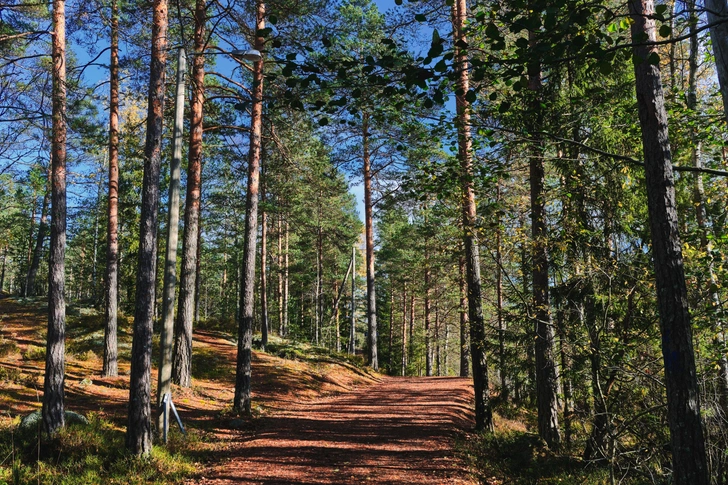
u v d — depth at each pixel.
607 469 7.88
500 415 13.86
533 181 9.54
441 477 7.65
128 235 27.38
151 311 8.12
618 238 8.34
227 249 38.25
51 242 8.80
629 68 7.88
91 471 6.91
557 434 9.39
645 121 5.04
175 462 7.88
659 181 4.90
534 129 7.14
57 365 8.44
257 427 11.47
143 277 8.05
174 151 8.96
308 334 42.75
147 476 7.16
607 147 8.06
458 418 13.34
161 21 8.87
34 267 32.25
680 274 4.74
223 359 19.78
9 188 9.73
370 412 14.06
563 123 7.88
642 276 7.52
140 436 7.75
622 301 8.08
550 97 7.85
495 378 14.43
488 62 3.40
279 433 10.82
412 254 34.19
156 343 19.92
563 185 8.70
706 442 6.29
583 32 3.67
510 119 7.14
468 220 10.17
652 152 4.96
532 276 9.41
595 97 7.80
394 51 3.62
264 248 25.45
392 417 13.19
